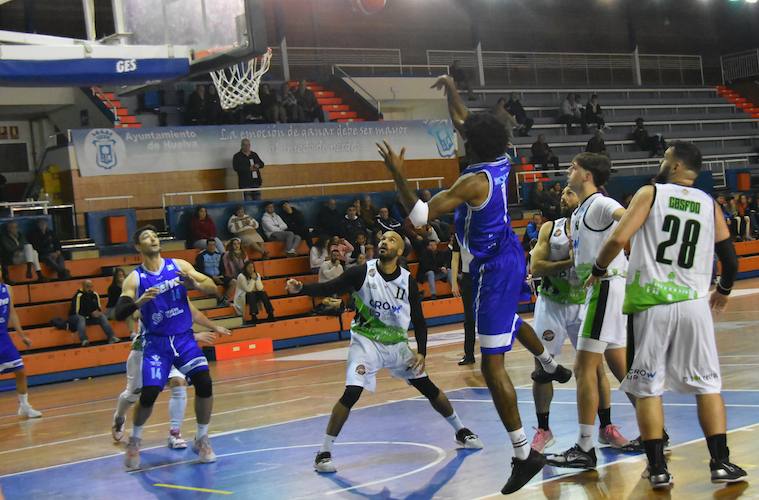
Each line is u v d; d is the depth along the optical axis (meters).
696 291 5.06
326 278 18.88
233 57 8.28
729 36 39.38
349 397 6.46
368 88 28.48
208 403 7.20
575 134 30.89
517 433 5.09
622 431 6.79
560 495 5.20
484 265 5.16
